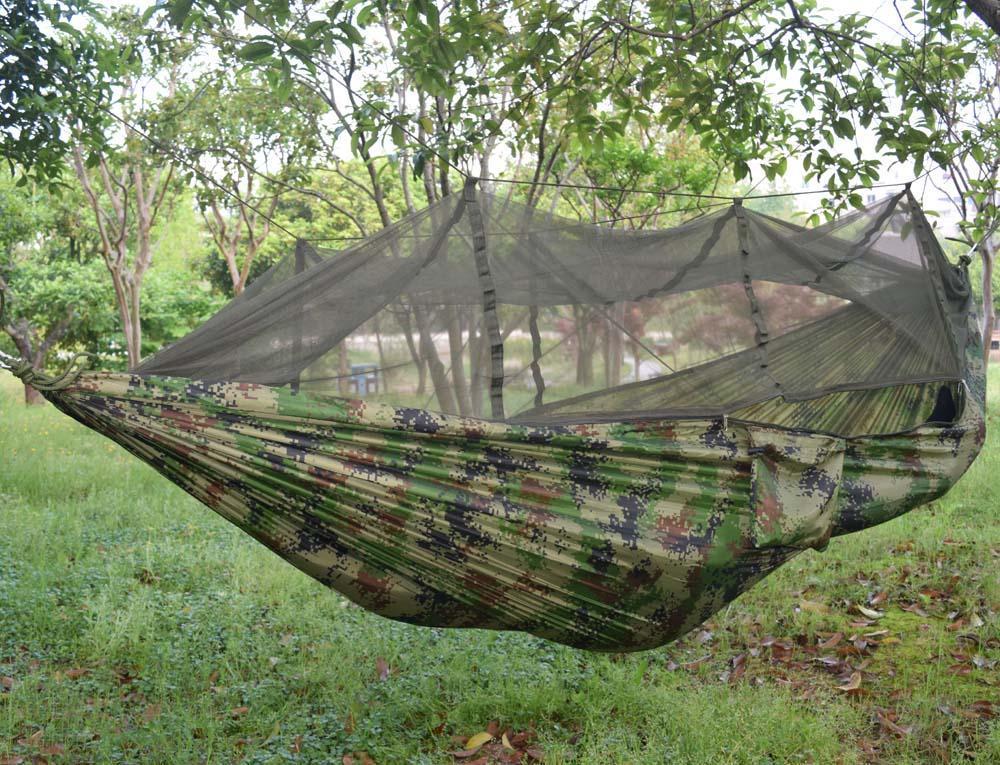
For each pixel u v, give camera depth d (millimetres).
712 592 3377
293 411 3021
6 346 16266
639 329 3479
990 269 10883
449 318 3318
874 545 6250
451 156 5406
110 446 10969
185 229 23875
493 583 3205
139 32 8656
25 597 5223
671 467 3299
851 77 5512
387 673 4527
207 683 4363
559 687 4277
